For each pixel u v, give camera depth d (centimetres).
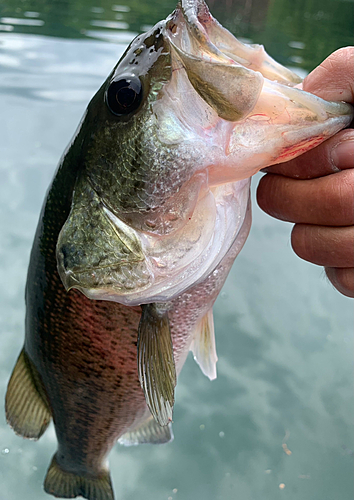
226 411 63
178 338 25
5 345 68
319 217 18
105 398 27
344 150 17
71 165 21
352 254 18
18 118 122
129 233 19
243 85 16
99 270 19
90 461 33
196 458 59
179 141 18
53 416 31
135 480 57
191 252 19
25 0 247
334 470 56
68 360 26
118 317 24
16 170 102
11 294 76
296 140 17
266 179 19
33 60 158
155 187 18
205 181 18
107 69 157
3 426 61
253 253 86
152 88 18
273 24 276
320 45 219
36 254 25
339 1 448
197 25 17
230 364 68
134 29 210
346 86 17
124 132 18
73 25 205
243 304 76
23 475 56
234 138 17
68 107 130
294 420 61
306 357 68
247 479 56
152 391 22
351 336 71
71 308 25
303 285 79
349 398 63
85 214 20
